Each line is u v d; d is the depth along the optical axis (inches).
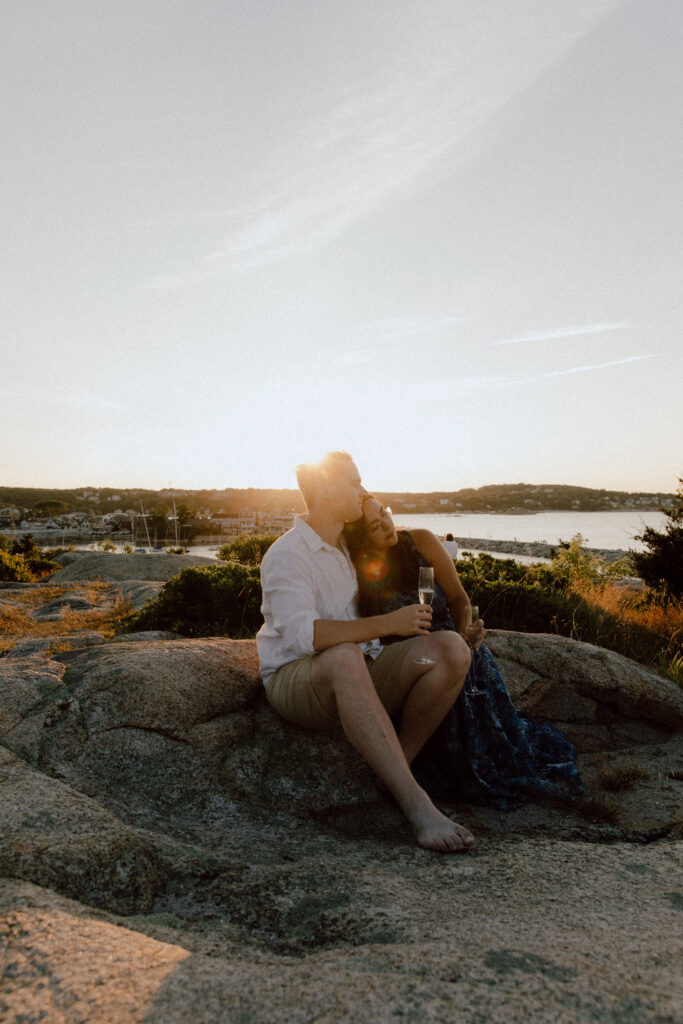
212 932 75.9
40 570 1052.5
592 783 151.1
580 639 270.2
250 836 109.8
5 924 64.4
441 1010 53.2
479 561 350.6
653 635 304.3
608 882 91.6
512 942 68.1
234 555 762.8
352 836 118.3
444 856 102.9
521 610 276.5
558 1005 54.4
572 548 585.0
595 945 67.9
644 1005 54.9
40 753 115.8
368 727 108.3
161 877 86.7
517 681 178.2
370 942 71.7
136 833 93.3
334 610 127.4
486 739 138.9
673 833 126.6
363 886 86.3
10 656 252.2
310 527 128.1
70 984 55.7
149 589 527.8
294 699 122.6
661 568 499.2
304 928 76.9
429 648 120.6
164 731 125.5
